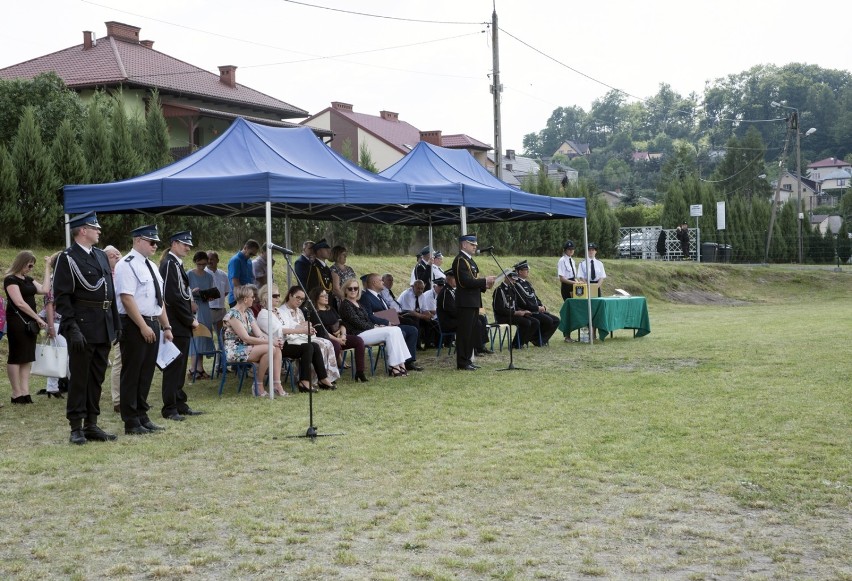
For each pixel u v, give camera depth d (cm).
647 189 12694
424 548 478
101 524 525
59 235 1859
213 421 840
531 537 492
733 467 632
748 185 8294
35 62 3612
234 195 978
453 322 1348
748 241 4281
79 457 690
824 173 11888
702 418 804
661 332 1762
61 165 1861
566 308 1580
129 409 782
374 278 1234
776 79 12300
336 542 489
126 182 1020
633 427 772
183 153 3512
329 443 732
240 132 1138
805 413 813
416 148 1456
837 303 2883
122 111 2019
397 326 1188
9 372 968
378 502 559
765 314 2319
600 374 1120
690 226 4091
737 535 492
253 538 495
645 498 561
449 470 635
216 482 616
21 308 957
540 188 3528
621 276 3064
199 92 3644
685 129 15000
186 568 450
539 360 1294
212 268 1179
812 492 567
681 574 436
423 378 1114
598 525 511
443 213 1594
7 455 703
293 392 1020
